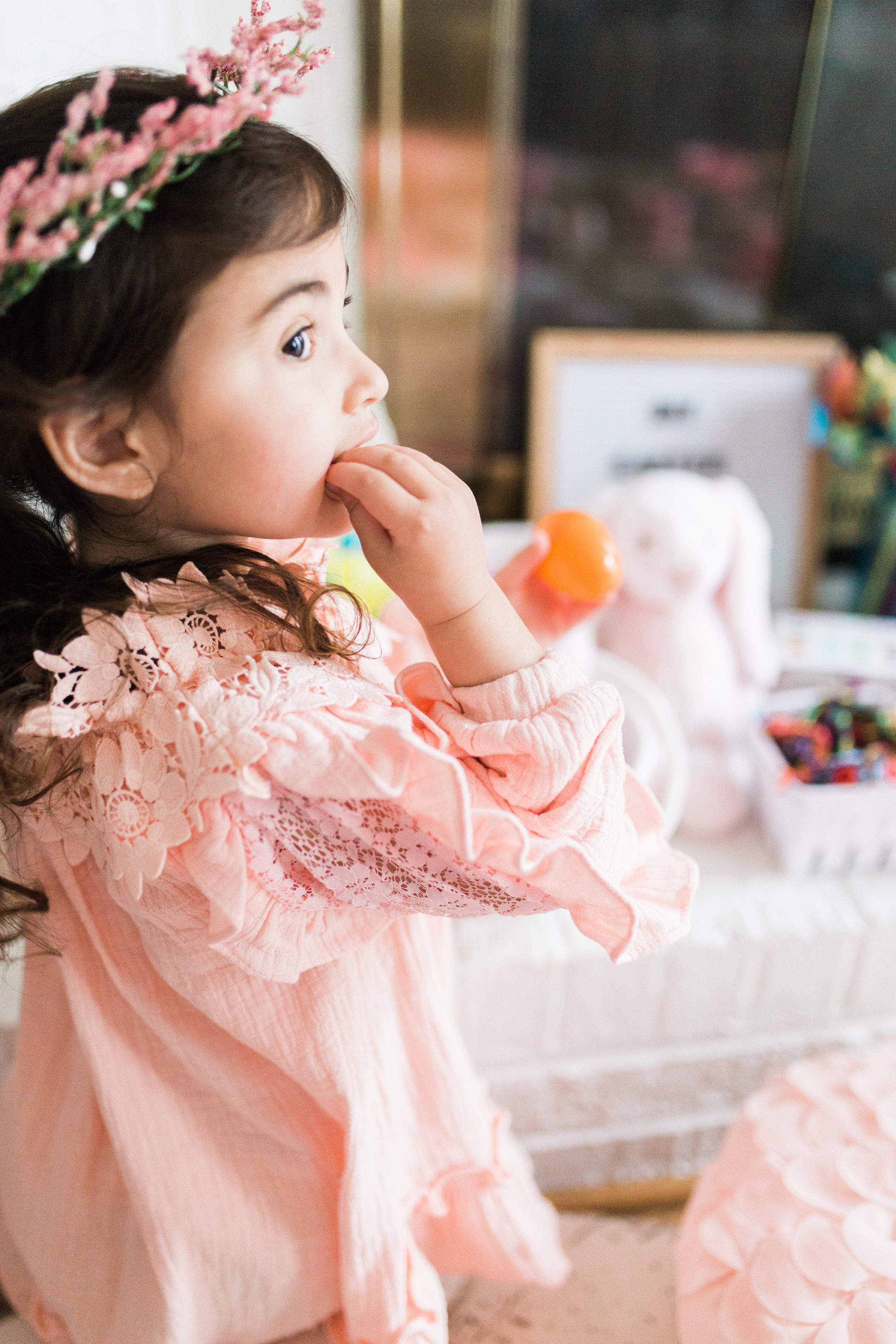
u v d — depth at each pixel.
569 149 1.21
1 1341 0.65
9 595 0.48
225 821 0.42
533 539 0.62
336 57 1.03
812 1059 0.86
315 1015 0.53
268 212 0.39
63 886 0.55
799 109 1.21
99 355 0.39
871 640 1.25
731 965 0.97
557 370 1.27
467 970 0.92
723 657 1.13
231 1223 0.57
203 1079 0.56
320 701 0.43
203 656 0.45
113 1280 0.60
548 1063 1.00
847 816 1.00
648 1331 0.67
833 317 1.36
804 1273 0.59
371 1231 0.56
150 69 0.50
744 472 1.34
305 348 0.42
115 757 0.44
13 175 0.34
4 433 0.42
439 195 1.21
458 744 0.45
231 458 0.42
